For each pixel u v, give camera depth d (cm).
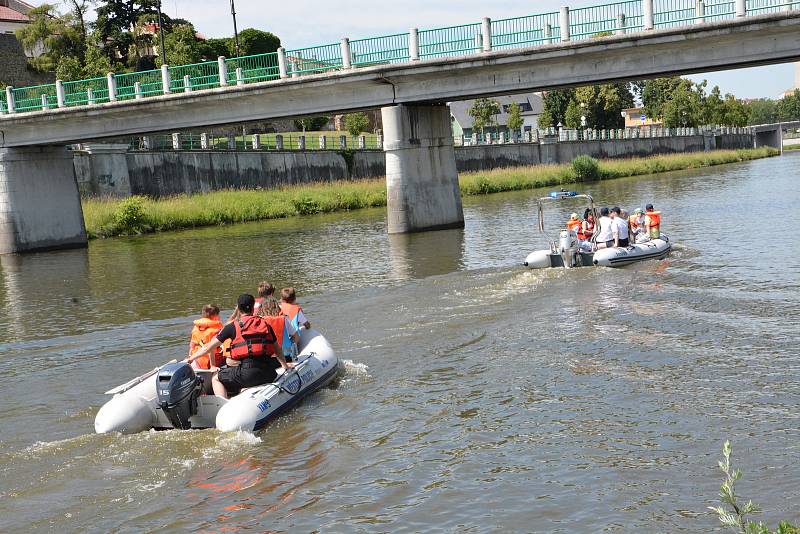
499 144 7800
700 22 2802
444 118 3653
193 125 3759
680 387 1129
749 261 2166
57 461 944
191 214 4584
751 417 1003
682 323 1491
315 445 977
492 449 947
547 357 1307
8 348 1598
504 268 2234
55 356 1505
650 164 8462
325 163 6350
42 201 3912
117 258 3231
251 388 1065
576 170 7350
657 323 1498
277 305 1188
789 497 790
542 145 8419
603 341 1388
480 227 3603
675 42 2859
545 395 1125
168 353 1485
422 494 837
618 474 862
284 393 1082
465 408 1090
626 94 11581
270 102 3616
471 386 1181
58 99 3856
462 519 781
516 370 1245
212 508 819
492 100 10069
